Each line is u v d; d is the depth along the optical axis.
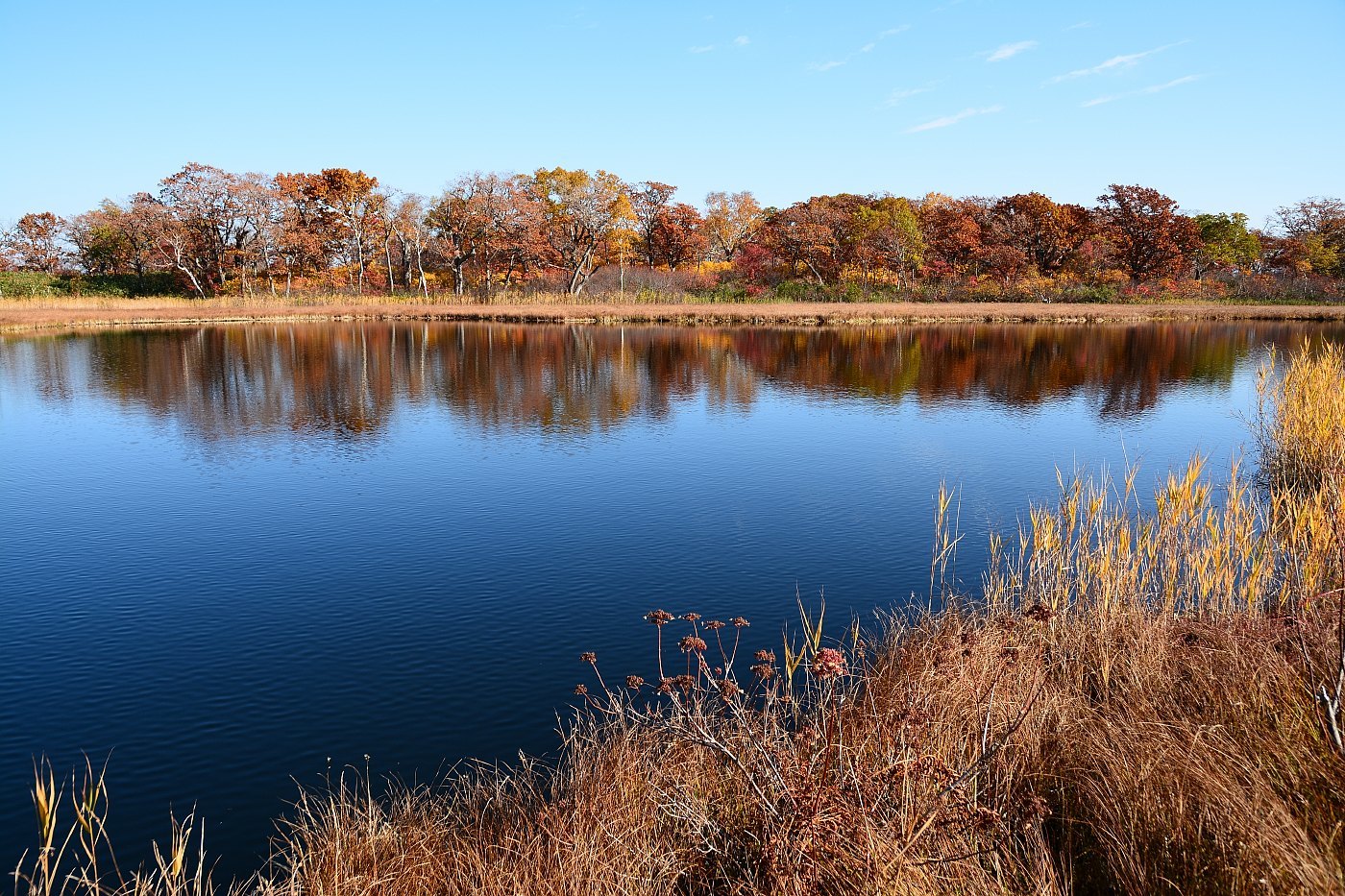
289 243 62.78
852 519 11.80
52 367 28.75
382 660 7.49
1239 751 3.96
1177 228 72.94
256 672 7.28
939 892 3.35
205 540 10.99
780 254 71.00
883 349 35.88
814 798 3.63
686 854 3.96
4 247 72.62
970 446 16.84
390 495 13.22
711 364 30.47
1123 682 5.50
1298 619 5.09
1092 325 49.50
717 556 10.23
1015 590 8.40
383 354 33.06
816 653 4.04
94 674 7.28
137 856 4.91
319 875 4.07
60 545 10.77
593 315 50.62
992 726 4.62
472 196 64.69
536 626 8.20
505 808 4.81
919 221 74.69
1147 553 7.63
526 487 13.70
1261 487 12.64
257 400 22.44
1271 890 3.00
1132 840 3.49
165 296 64.25
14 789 5.62
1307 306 63.00
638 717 5.77
